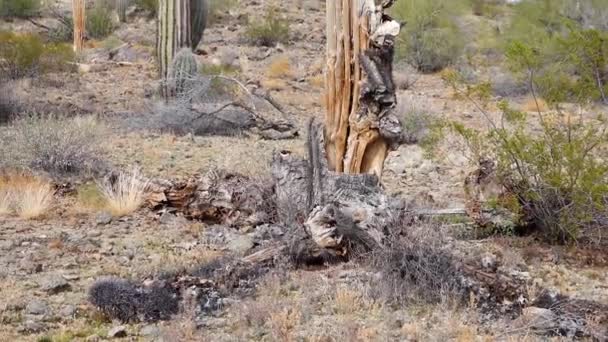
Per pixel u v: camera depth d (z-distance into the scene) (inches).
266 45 1210.6
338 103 350.6
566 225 379.2
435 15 1100.5
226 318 295.7
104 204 429.7
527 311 299.6
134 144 583.8
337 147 353.1
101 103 756.0
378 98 347.9
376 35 343.3
